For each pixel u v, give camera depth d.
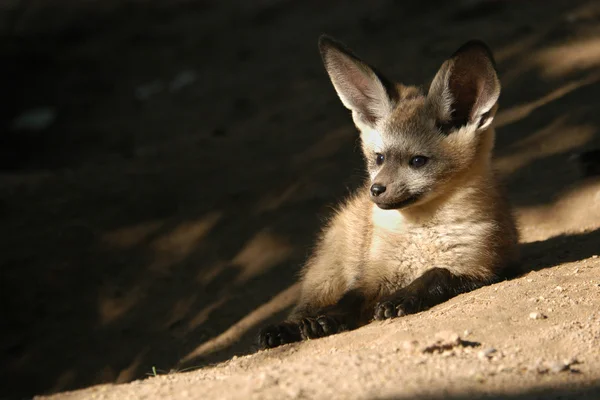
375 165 9.37
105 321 12.95
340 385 5.68
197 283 13.10
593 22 16.77
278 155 15.73
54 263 14.05
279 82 19.69
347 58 9.45
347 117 16.42
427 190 8.84
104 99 22.52
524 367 5.97
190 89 21.31
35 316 13.27
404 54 18.20
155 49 24.55
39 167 19.88
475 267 8.88
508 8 18.97
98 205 15.23
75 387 11.76
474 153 8.96
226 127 18.27
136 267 13.77
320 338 8.01
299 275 11.36
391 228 9.05
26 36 25.84
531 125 13.95
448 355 6.38
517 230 10.14
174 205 14.91
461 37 18.08
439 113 9.09
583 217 11.43
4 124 22.16
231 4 26.22
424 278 8.62
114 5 27.42
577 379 5.70
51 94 23.16
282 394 5.57
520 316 7.27
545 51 16.08
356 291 9.08
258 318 11.52
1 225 14.98
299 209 13.75
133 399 6.21
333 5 23.67
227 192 14.80
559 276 8.50
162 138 18.97
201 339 11.66
